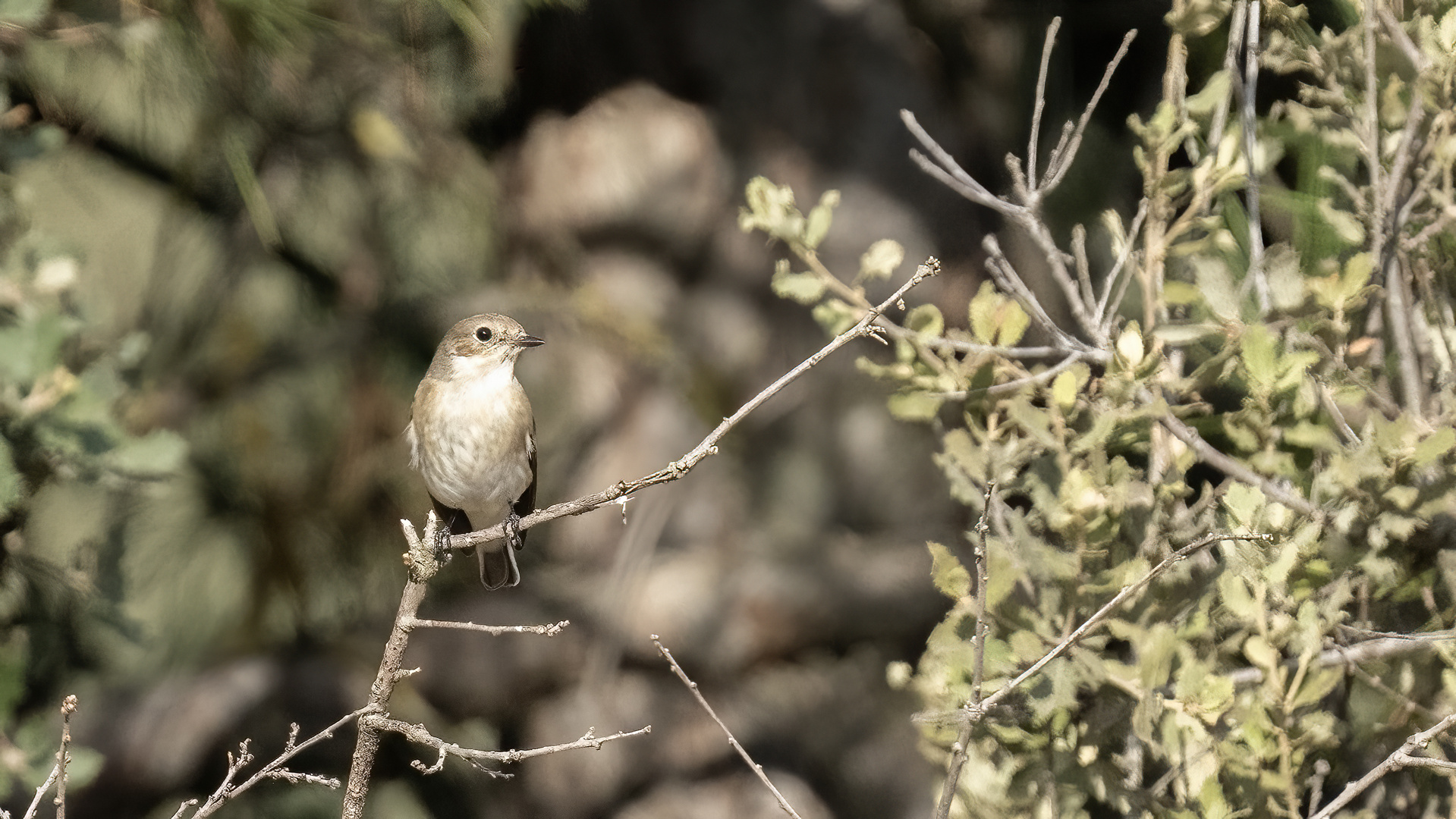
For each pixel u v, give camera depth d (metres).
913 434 11.41
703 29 11.31
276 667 9.55
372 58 8.34
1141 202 5.62
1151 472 5.63
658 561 10.86
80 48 7.38
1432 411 5.33
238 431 8.95
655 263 11.12
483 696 10.11
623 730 10.45
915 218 11.12
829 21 11.39
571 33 10.75
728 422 4.55
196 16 7.25
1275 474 5.30
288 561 9.13
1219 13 5.60
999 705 5.18
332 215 9.37
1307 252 5.72
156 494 7.45
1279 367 5.05
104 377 6.82
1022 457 5.62
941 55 11.24
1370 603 5.44
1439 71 5.30
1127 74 8.38
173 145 8.85
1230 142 5.43
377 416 9.34
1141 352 5.18
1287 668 5.12
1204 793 4.76
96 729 9.05
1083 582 5.27
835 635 10.88
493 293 10.21
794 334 11.48
